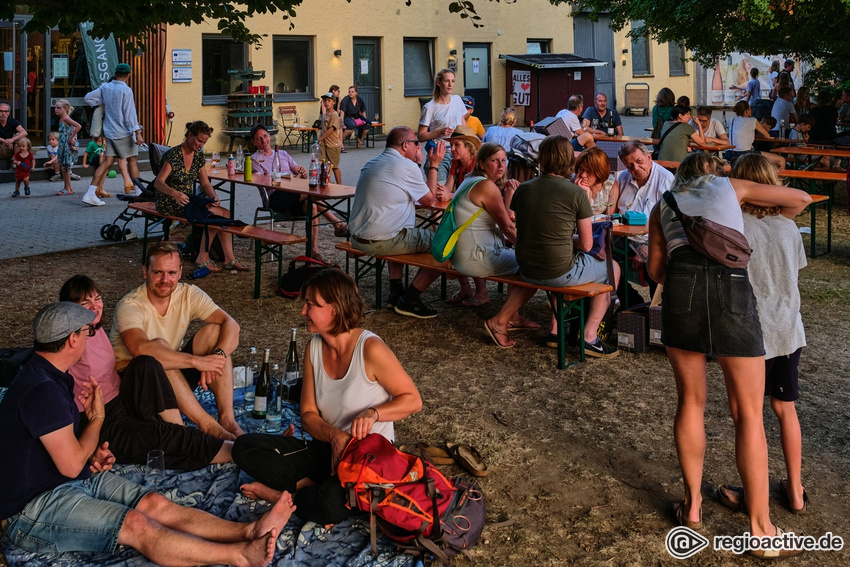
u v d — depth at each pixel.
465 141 7.96
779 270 3.75
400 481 3.54
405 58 22.12
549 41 24.94
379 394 3.83
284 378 5.22
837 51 13.21
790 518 3.96
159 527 3.44
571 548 3.73
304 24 19.72
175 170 8.47
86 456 3.63
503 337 6.31
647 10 14.08
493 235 6.25
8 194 13.18
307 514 3.64
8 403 3.49
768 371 3.91
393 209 6.93
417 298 7.00
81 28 16.05
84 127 16.56
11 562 3.49
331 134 14.33
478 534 3.72
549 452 4.63
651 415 5.10
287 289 7.50
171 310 4.63
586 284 5.83
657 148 13.44
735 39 13.49
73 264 8.77
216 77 18.75
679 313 3.63
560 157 5.65
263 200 9.46
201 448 4.17
